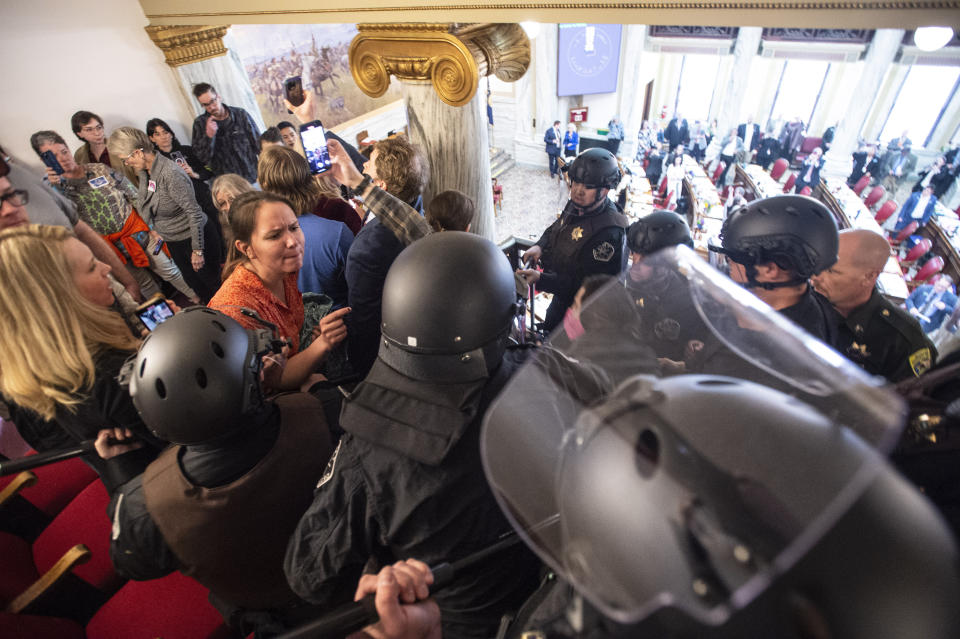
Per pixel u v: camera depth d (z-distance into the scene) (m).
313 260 2.13
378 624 0.68
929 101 9.98
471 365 0.86
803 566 0.37
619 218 2.12
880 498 0.38
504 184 10.65
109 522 1.64
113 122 4.36
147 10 4.21
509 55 2.45
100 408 1.20
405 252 0.92
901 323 1.28
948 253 6.68
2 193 1.78
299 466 1.07
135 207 3.73
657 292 0.71
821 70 10.88
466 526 0.85
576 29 9.56
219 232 4.12
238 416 0.94
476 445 0.85
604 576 0.44
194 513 0.95
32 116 3.92
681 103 12.61
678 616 0.40
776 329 0.61
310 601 0.95
